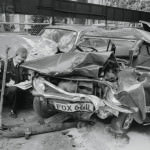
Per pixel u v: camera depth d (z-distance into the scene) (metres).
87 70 3.97
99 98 3.98
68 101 3.90
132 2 24.08
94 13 13.50
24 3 10.58
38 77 4.18
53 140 3.96
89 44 5.21
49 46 4.74
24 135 3.99
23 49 4.52
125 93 3.97
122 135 4.15
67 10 12.20
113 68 4.38
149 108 4.32
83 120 4.51
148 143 4.18
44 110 4.52
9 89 4.60
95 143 3.96
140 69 4.98
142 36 5.21
